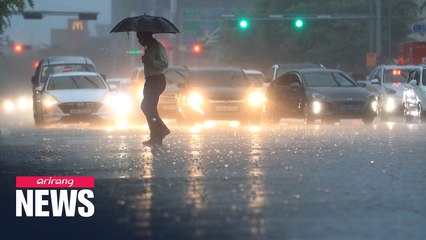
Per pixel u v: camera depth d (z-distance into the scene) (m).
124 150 23.06
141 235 10.52
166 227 11.02
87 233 10.84
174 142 25.89
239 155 21.08
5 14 37.31
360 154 21.30
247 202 13.11
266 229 10.80
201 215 11.92
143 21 24.61
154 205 12.92
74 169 18.27
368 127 35.69
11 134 32.31
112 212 12.37
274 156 20.78
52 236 10.75
